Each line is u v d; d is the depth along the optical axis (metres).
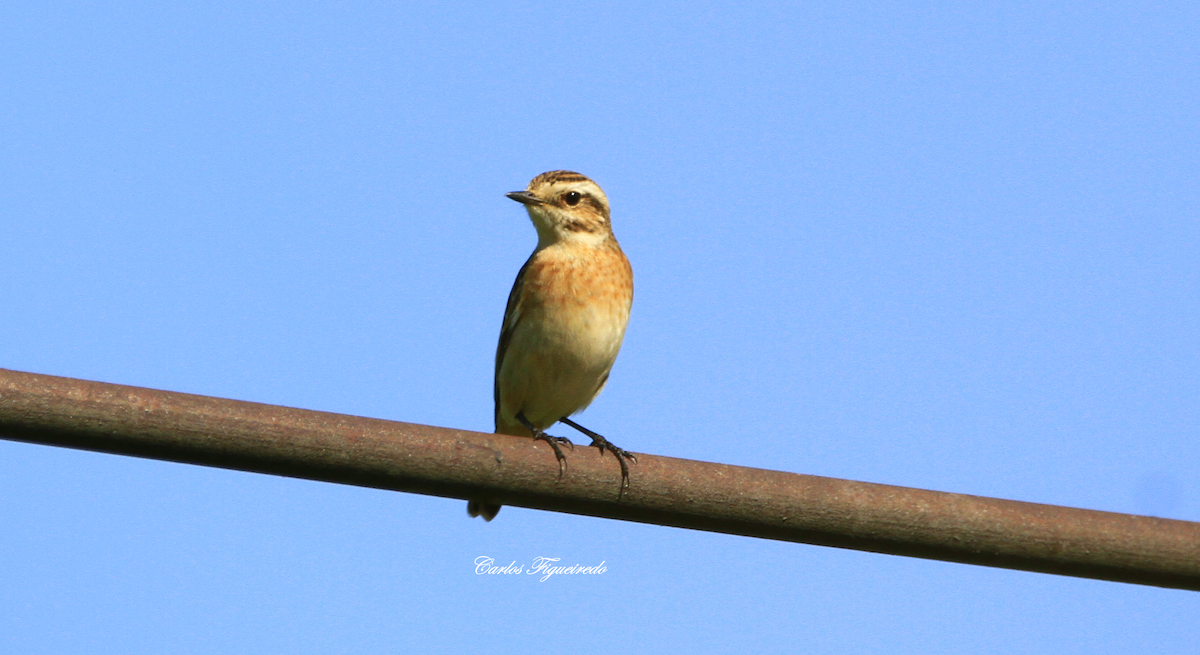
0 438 10.05
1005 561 11.33
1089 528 11.27
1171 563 11.28
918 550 11.30
